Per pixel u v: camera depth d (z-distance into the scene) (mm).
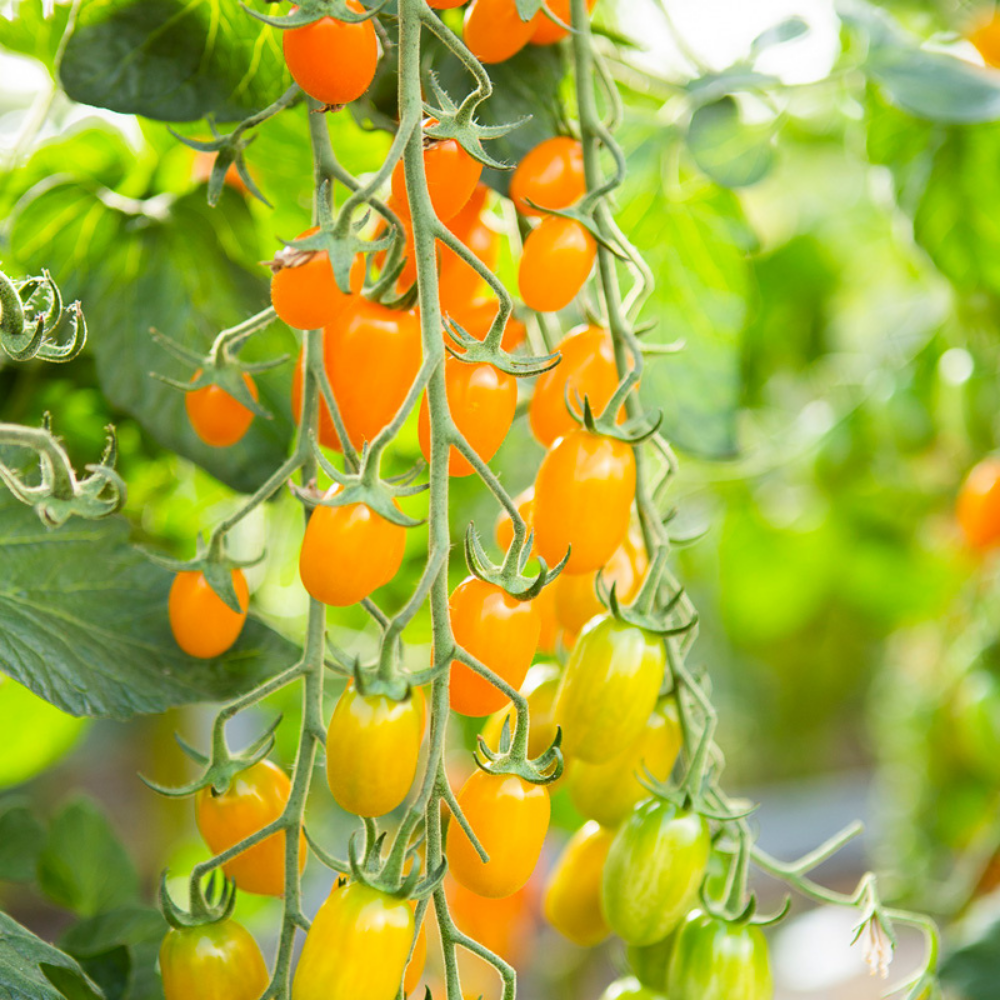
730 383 979
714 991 783
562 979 1935
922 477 1644
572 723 788
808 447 1499
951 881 1551
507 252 956
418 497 1081
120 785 2803
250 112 828
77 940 892
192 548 1038
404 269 795
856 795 3707
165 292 884
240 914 1246
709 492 1604
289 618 1202
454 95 826
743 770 3582
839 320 1819
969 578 1567
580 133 813
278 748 1172
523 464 1393
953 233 1077
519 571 750
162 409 877
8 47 886
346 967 719
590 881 841
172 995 759
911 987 807
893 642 2143
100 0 815
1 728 1016
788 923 2607
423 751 1205
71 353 739
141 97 818
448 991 730
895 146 1071
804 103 1200
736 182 969
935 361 1396
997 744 1351
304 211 938
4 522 835
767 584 1747
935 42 1071
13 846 969
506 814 742
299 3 738
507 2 792
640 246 986
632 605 790
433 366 729
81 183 893
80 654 816
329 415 803
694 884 788
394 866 726
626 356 815
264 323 802
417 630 1197
